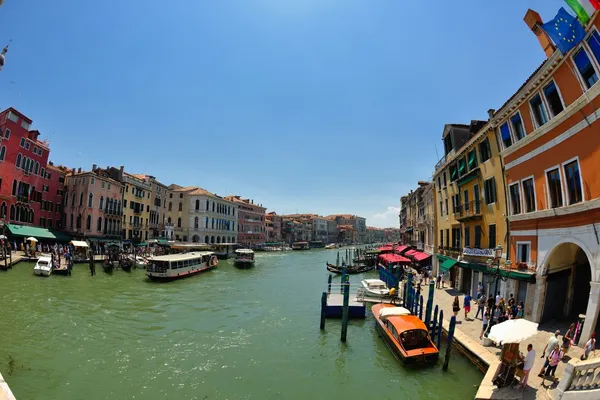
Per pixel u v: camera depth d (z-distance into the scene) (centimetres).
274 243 8838
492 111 1880
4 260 2909
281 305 2303
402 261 3309
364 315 1956
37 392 1065
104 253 4128
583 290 1468
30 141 3888
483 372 1150
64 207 4503
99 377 1180
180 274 3272
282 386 1158
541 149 1404
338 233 14612
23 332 1530
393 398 1080
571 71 1209
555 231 1316
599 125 1086
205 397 1078
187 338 1583
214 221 6581
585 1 1038
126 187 5088
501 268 1655
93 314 1870
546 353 1106
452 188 2539
